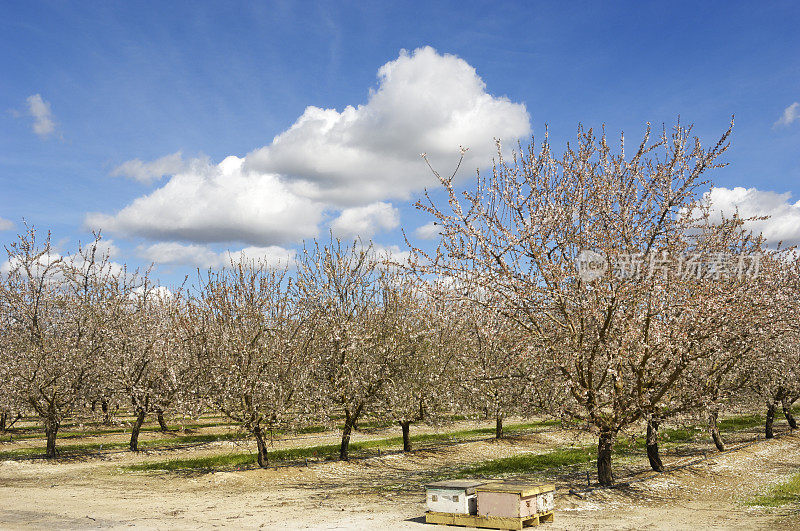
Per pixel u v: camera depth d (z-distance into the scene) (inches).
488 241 641.6
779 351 816.3
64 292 1151.6
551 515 550.3
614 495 655.1
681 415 662.5
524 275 645.3
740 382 923.4
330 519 561.9
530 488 528.1
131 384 1072.8
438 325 1046.4
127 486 775.7
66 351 1020.5
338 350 973.8
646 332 615.2
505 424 1551.4
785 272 772.0
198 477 825.5
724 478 769.6
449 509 539.2
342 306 1000.9
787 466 851.4
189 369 1019.3
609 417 662.5
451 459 1021.8
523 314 663.1
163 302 1250.0
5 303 1103.6
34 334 1048.8
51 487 770.8
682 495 675.4
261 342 895.7
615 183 652.1
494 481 570.6
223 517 575.2
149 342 1130.7
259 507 629.6
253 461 948.0
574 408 650.2
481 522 519.2
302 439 1264.8
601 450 695.7
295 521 553.0
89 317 1101.1
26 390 968.9
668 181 624.7
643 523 537.3
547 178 653.9
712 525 529.3
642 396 633.6
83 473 880.9
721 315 604.1
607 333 639.1
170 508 626.2
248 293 921.5
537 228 619.8
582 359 647.8
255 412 861.2
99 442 1214.3
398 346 991.0
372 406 968.3
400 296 1038.4
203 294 950.4
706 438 1158.3
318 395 914.1
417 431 1407.5
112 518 570.9
